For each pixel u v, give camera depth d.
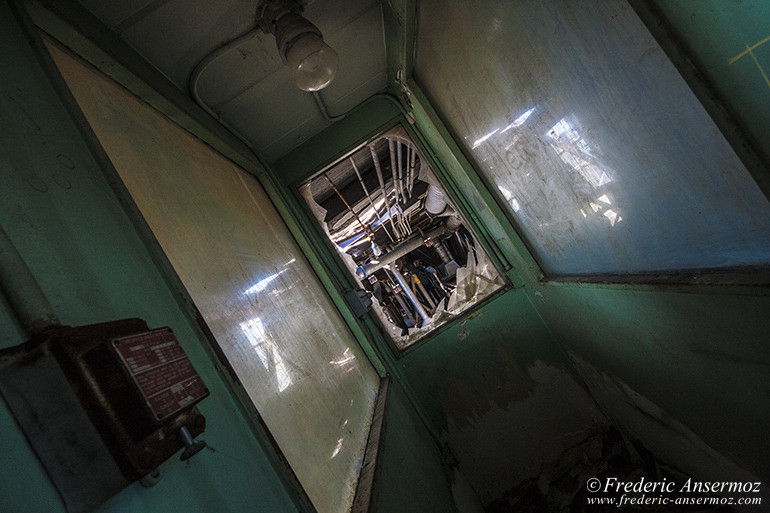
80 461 0.50
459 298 3.82
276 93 2.51
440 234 7.73
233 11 1.75
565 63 1.33
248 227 1.98
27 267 0.57
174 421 0.60
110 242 0.79
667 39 0.94
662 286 1.49
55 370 0.51
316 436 1.38
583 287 2.24
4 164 0.64
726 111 0.93
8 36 0.84
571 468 3.45
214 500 0.67
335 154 3.47
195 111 2.01
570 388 3.54
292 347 1.62
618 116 1.25
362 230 6.46
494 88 1.92
